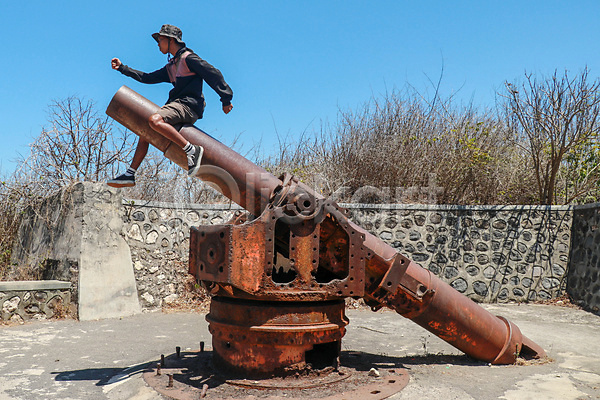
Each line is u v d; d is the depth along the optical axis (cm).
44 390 394
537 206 920
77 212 755
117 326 669
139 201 812
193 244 398
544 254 913
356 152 1103
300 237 365
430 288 430
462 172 1027
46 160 962
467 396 368
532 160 1070
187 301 842
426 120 1169
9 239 934
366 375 402
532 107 974
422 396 362
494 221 920
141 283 799
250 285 349
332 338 385
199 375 395
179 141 372
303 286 365
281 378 369
